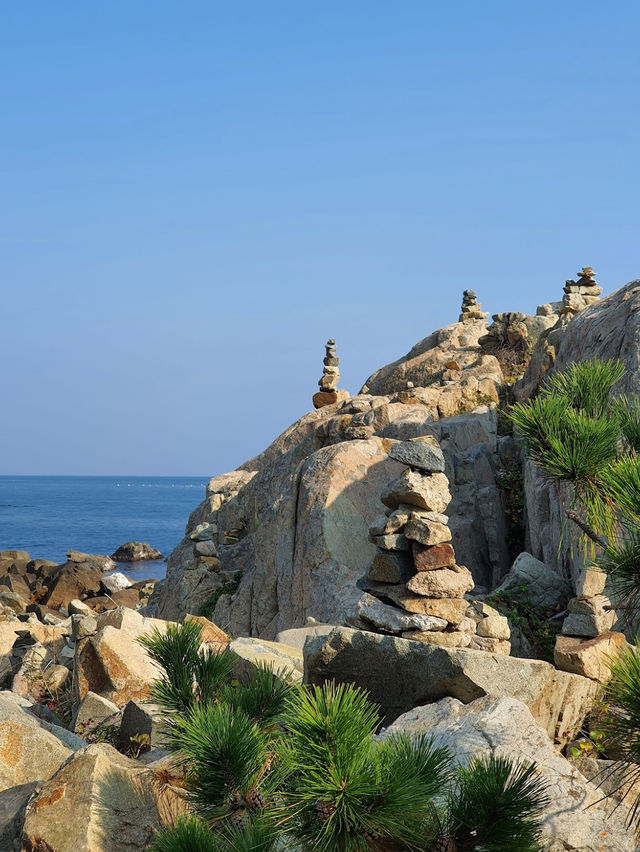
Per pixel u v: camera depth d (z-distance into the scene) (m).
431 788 4.24
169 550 86.19
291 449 24.45
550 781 6.42
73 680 13.42
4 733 7.72
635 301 16.20
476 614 11.28
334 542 17.61
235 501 25.69
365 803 3.89
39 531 111.50
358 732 4.00
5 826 6.16
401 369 28.81
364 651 8.65
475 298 32.06
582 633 10.75
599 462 5.89
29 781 7.46
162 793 6.09
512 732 7.04
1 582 51.81
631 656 4.64
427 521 9.77
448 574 9.76
